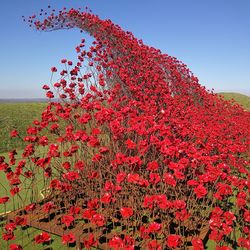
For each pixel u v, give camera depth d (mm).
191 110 6836
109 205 3779
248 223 3832
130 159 3311
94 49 6949
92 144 3633
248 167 6121
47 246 3340
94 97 5406
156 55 9250
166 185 3895
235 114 10320
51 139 7625
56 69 5355
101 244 3180
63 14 10148
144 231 2898
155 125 3844
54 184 3623
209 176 3336
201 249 2658
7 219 3822
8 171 3646
